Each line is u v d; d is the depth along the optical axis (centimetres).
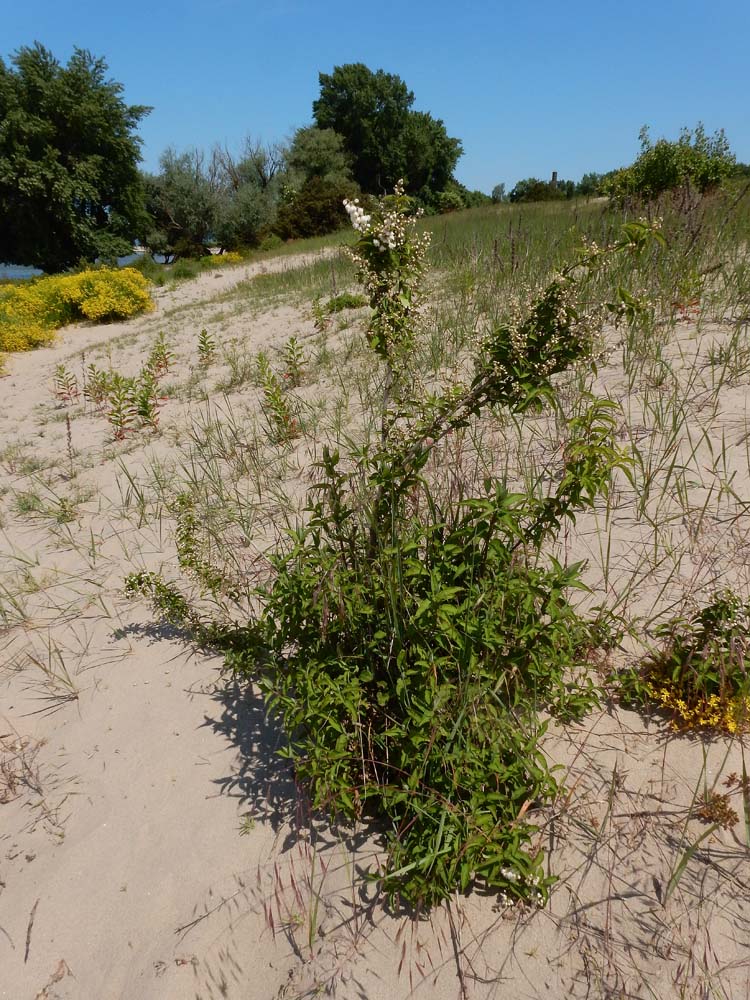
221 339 1091
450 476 355
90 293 1639
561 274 203
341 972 192
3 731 321
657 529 326
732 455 370
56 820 267
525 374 207
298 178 4638
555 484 372
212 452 596
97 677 345
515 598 214
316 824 237
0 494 620
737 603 243
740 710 225
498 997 179
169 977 202
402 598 219
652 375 461
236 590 350
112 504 547
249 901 218
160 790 270
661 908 189
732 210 824
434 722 199
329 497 252
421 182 5731
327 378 721
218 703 309
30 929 226
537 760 234
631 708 250
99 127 3075
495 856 187
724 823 205
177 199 4125
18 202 2959
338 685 219
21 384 1140
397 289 233
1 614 418
